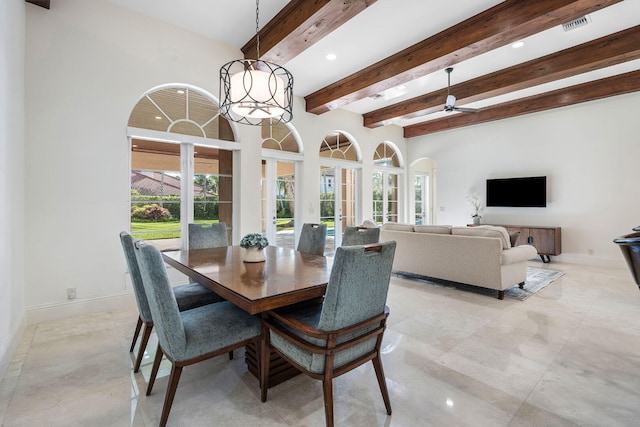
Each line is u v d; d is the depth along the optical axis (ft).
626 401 5.66
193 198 13.07
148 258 4.78
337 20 9.66
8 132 7.23
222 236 11.20
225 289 5.45
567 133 18.40
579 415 5.30
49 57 9.40
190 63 12.15
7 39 7.13
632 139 16.37
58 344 7.99
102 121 10.36
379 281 5.19
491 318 9.76
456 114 21.67
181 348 5.03
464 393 5.95
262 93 7.57
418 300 11.59
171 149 12.62
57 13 9.53
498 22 10.04
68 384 6.25
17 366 6.92
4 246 6.88
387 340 8.25
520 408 5.49
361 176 21.90
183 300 7.30
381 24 10.91
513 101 18.83
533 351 7.59
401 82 13.97
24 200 9.00
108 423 5.14
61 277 9.70
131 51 10.87
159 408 5.52
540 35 11.42
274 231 17.63
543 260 18.49
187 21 11.44
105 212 10.44
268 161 17.38
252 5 10.35
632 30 10.99
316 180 18.94
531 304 11.05
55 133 9.52
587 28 11.00
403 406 5.57
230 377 6.53
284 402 5.69
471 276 12.23
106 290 10.50
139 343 8.10
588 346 7.80
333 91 16.29
